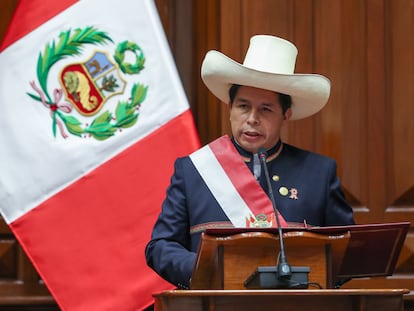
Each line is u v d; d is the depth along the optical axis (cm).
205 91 1307
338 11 1294
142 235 1129
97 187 1138
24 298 1262
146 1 1170
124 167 1139
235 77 893
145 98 1153
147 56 1161
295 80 891
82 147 1145
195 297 670
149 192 1134
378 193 1273
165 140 1141
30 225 1137
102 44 1166
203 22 1315
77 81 1159
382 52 1290
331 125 1280
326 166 927
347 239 731
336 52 1288
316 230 728
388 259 797
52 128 1152
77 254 1130
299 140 1276
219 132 1284
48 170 1143
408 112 1280
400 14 1295
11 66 1162
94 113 1155
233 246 727
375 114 1283
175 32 1320
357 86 1286
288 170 923
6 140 1152
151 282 1120
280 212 897
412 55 1287
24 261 1273
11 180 1144
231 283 723
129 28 1166
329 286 732
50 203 1138
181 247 876
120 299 1120
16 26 1170
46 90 1159
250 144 911
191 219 905
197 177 917
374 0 1296
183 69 1315
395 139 1280
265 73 880
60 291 1126
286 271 680
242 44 1284
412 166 1272
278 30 1288
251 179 908
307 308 672
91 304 1121
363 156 1277
